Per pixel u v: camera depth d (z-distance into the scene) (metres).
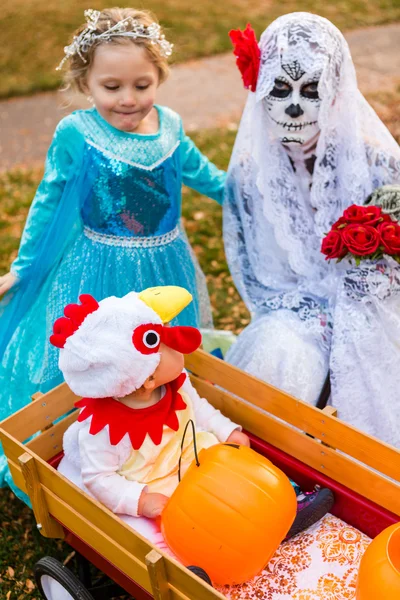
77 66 2.86
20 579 2.86
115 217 2.95
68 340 2.26
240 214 3.18
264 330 2.99
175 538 2.18
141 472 2.41
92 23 2.75
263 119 2.90
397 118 6.59
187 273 3.26
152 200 2.98
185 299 2.37
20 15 9.76
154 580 1.97
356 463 2.37
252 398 2.65
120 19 2.77
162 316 2.32
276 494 2.18
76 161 2.92
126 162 2.89
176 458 2.46
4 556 2.96
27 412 2.52
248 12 9.94
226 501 2.13
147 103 2.85
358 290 2.82
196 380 2.82
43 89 7.83
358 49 8.62
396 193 2.74
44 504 2.43
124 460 2.40
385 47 8.70
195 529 2.13
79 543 2.46
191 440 2.52
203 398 2.71
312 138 2.87
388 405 2.88
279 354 2.89
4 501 3.23
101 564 2.41
